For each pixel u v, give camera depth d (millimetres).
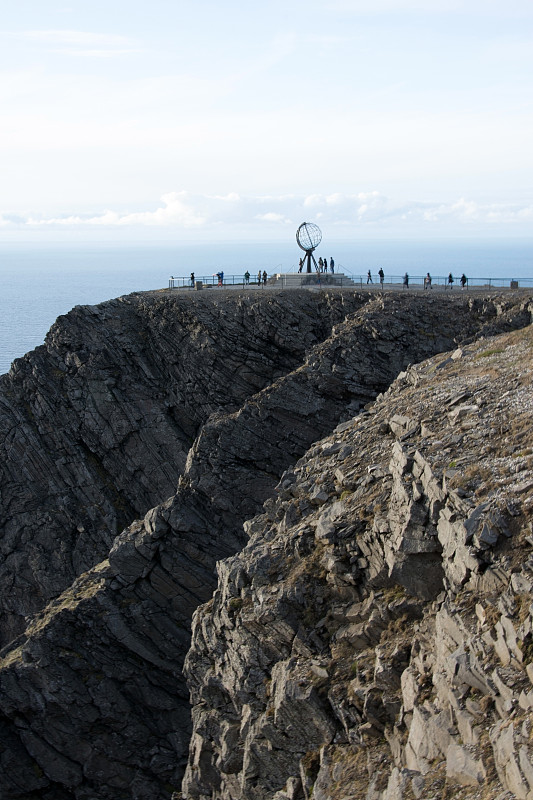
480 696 21703
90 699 51188
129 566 52781
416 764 22281
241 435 57125
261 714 30562
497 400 33281
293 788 27594
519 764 18875
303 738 28203
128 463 68125
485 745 20562
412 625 26875
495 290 72188
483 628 22703
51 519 67438
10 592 67062
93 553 66312
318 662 28844
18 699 50781
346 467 35594
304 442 58125
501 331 60562
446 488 26953
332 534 31078
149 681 52062
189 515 54094
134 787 50438
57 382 70312
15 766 50906
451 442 30188
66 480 68562
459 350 46031
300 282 82062
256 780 29719
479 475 26953
